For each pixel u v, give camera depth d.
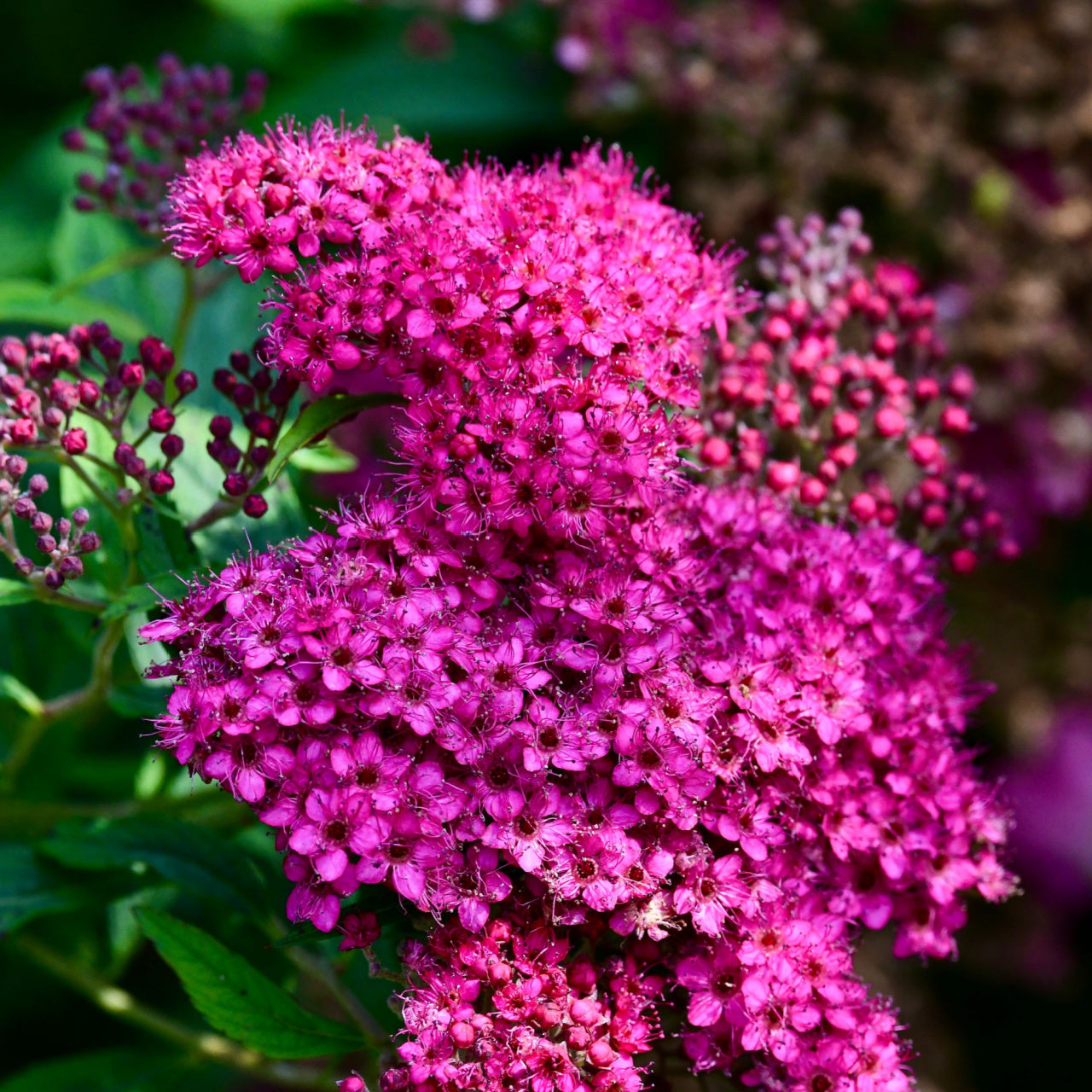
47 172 0.60
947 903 0.47
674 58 0.60
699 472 0.48
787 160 0.60
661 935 0.45
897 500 0.54
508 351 0.46
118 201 0.52
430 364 0.46
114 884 0.50
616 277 0.47
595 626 0.46
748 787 0.46
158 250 0.52
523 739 0.45
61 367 0.48
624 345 0.46
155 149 0.52
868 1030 0.46
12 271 0.59
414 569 0.46
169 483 0.48
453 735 0.45
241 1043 0.47
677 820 0.45
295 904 0.45
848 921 0.46
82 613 0.50
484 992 0.45
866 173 0.60
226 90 0.53
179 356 0.51
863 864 0.47
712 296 0.48
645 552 0.46
